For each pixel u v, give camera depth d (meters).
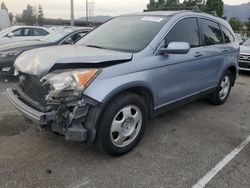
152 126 4.86
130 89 3.78
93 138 3.42
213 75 5.58
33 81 3.56
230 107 6.16
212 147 4.19
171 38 4.39
